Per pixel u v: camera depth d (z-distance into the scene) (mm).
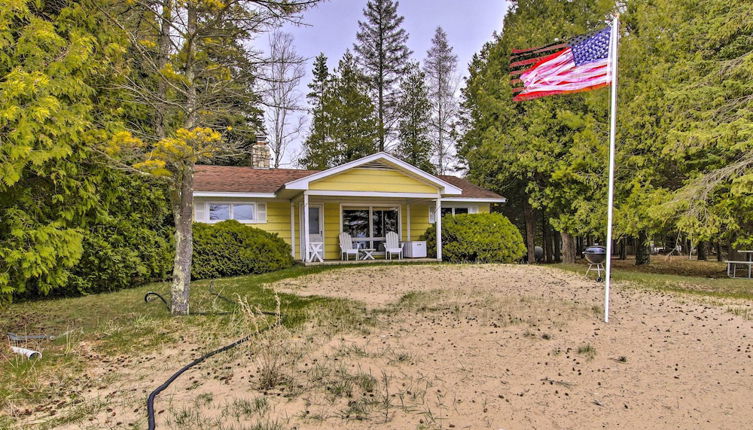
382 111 28297
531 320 5738
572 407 3125
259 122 17531
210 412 3062
